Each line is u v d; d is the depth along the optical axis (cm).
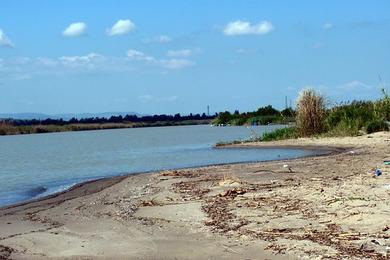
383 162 1930
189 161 2747
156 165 2645
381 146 2691
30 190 1944
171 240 986
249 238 958
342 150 2712
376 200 1159
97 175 2339
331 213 1088
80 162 3081
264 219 1086
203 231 1032
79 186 1878
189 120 15812
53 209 1394
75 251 948
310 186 1406
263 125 7350
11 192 1906
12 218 1289
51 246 991
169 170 2189
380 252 834
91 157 3466
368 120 3538
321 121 3569
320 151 2780
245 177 1722
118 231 1082
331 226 995
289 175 1719
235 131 6838
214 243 945
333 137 3353
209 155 3044
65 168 2745
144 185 1727
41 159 3462
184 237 1001
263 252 873
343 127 3466
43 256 925
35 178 2334
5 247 993
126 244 977
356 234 934
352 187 1338
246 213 1149
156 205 1327
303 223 1031
